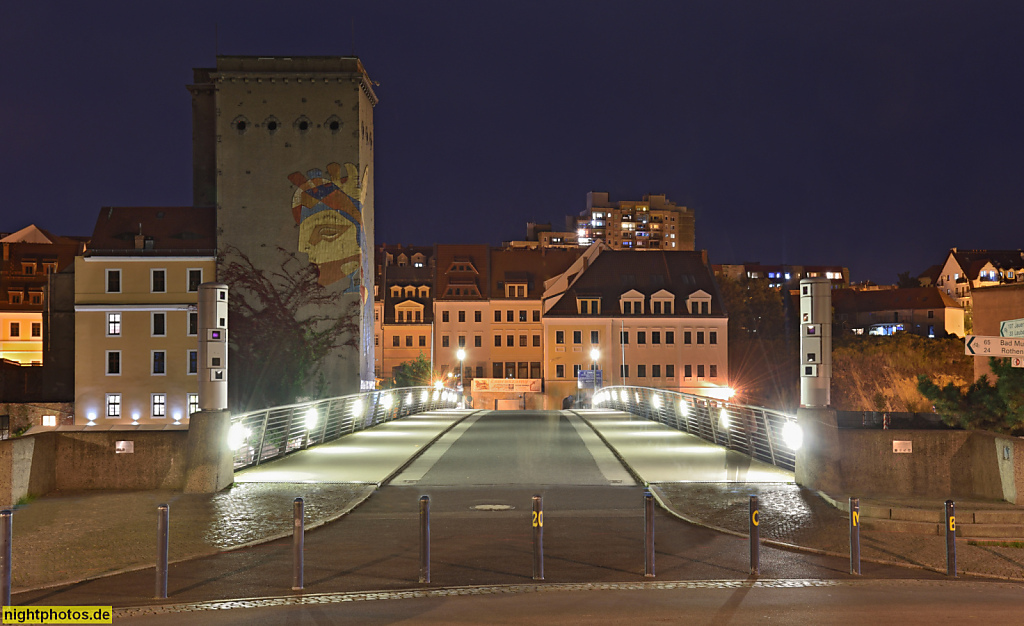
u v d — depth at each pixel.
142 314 63.53
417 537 12.48
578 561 11.12
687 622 8.48
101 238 64.31
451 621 8.45
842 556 11.57
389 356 101.44
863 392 89.81
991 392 20.50
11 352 90.56
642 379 90.81
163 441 16.44
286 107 61.69
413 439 27.30
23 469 15.14
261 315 60.84
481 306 101.44
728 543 12.22
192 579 10.13
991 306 35.81
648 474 18.59
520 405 93.12
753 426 21.92
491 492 16.55
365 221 63.84
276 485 17.03
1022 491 14.02
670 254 96.00
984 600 9.45
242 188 61.62
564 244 168.88
